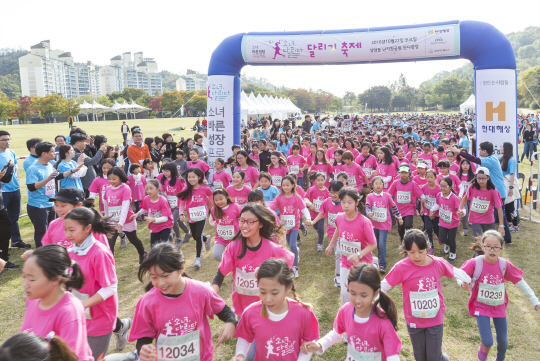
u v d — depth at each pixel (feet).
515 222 29.09
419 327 12.03
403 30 35.29
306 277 21.98
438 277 12.06
